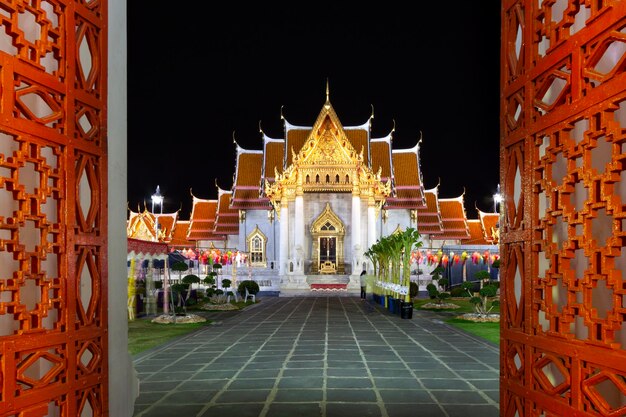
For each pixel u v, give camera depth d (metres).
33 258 4.52
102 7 5.63
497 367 12.18
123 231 7.23
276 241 56.81
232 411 8.55
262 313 27.81
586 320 4.04
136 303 25.56
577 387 4.13
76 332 4.96
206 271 47.62
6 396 4.12
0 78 4.14
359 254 49.94
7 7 4.23
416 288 33.53
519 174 5.89
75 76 5.10
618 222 3.75
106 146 5.67
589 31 4.04
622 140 3.68
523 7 5.29
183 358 13.56
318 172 51.91
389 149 61.25
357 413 8.43
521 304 5.19
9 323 4.86
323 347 15.38
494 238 64.19
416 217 59.94
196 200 65.94
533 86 4.99
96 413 5.36
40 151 4.85
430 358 13.42
